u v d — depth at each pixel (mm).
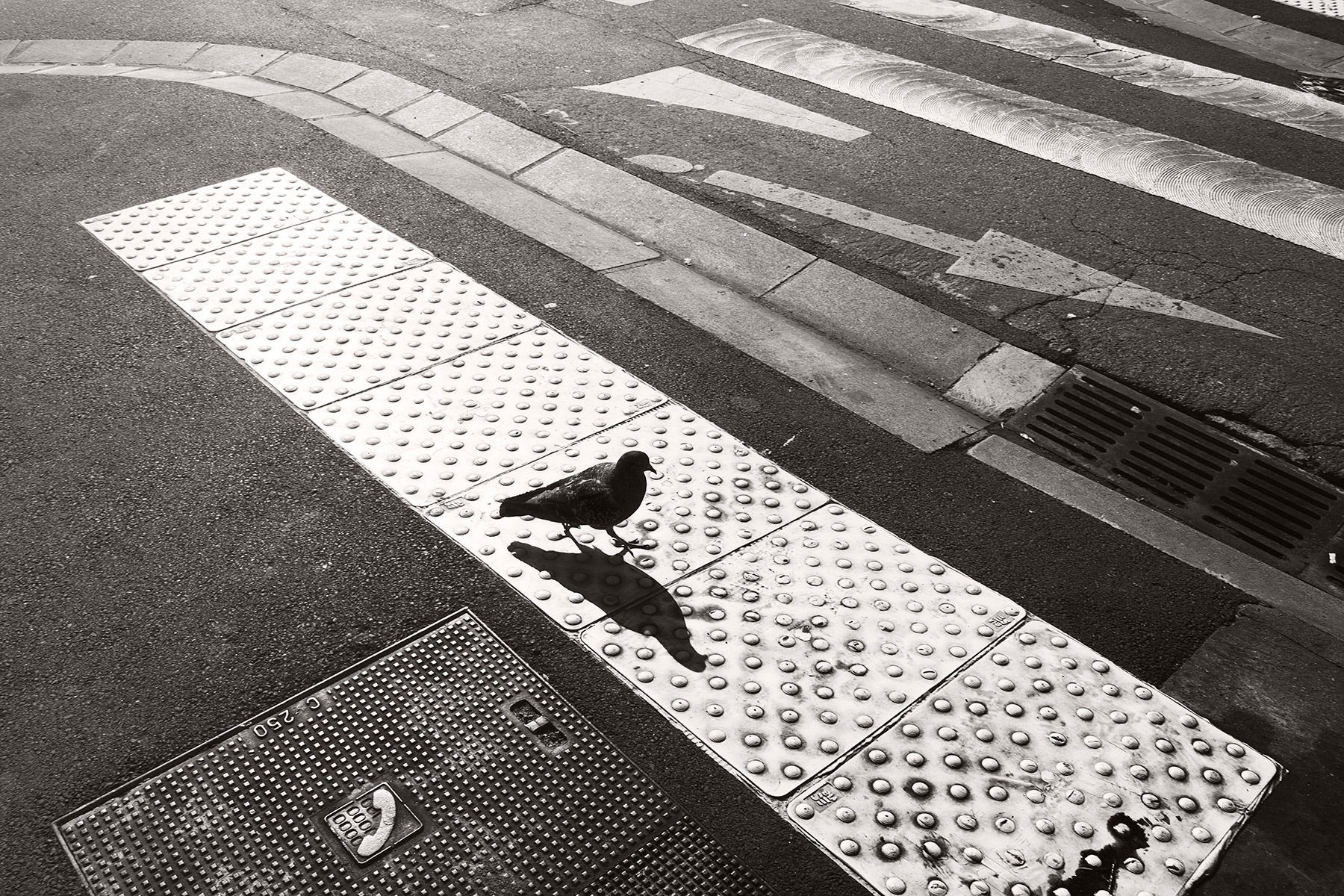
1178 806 3814
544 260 7008
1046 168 8219
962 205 7684
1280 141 8727
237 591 4559
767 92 9312
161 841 3602
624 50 10102
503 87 9250
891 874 3572
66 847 3568
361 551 4777
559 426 5551
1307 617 4672
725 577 4695
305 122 8648
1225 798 3854
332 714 4051
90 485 5090
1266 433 5695
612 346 6215
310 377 5824
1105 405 5902
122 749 3887
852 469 5414
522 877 3539
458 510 5008
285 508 4992
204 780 3801
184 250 6895
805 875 3566
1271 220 7609
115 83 9281
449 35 10336
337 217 7328
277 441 5387
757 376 6047
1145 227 7488
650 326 6422
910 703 4156
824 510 5121
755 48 10195
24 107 8781
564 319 6422
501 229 7328
